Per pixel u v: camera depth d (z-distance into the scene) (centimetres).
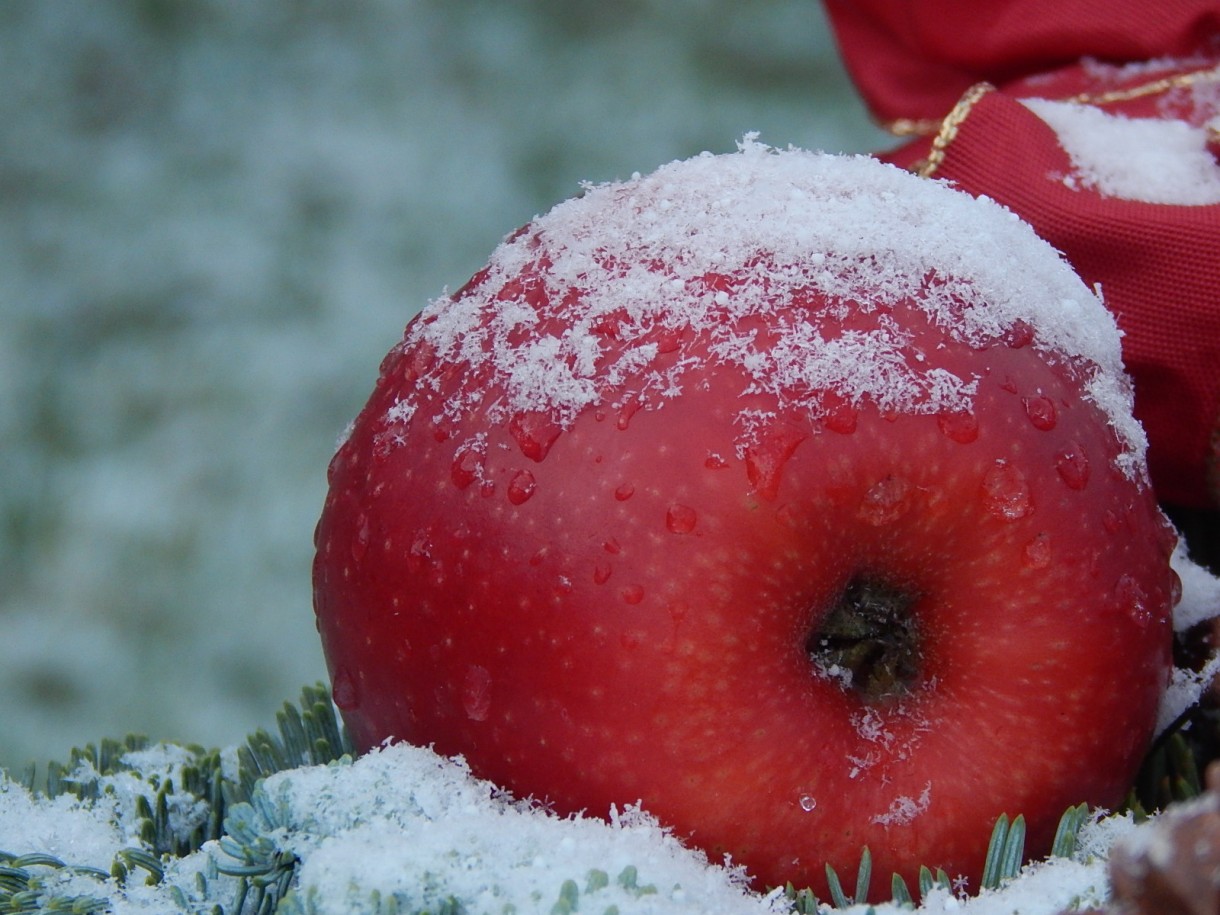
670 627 31
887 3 40
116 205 161
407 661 32
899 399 31
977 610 31
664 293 31
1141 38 38
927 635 32
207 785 34
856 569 31
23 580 128
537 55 182
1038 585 31
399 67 178
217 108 172
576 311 32
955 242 32
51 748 115
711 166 33
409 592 32
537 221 33
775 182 33
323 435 140
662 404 31
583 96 178
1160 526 32
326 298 153
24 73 171
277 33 180
